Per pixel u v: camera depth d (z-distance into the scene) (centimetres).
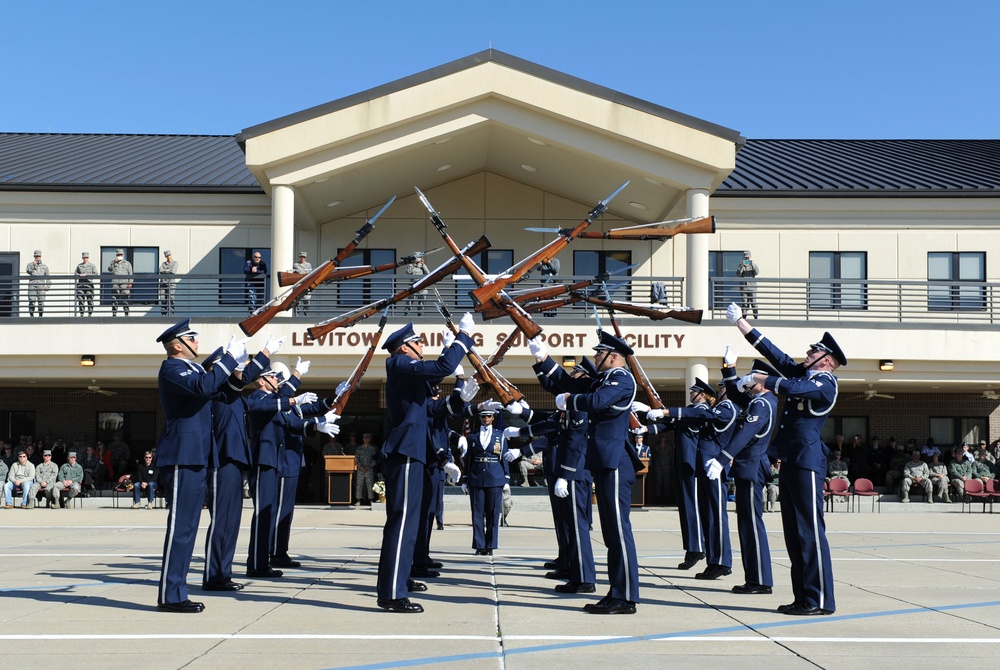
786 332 2441
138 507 2481
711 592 990
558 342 2428
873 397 2938
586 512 980
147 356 2452
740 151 3588
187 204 2862
